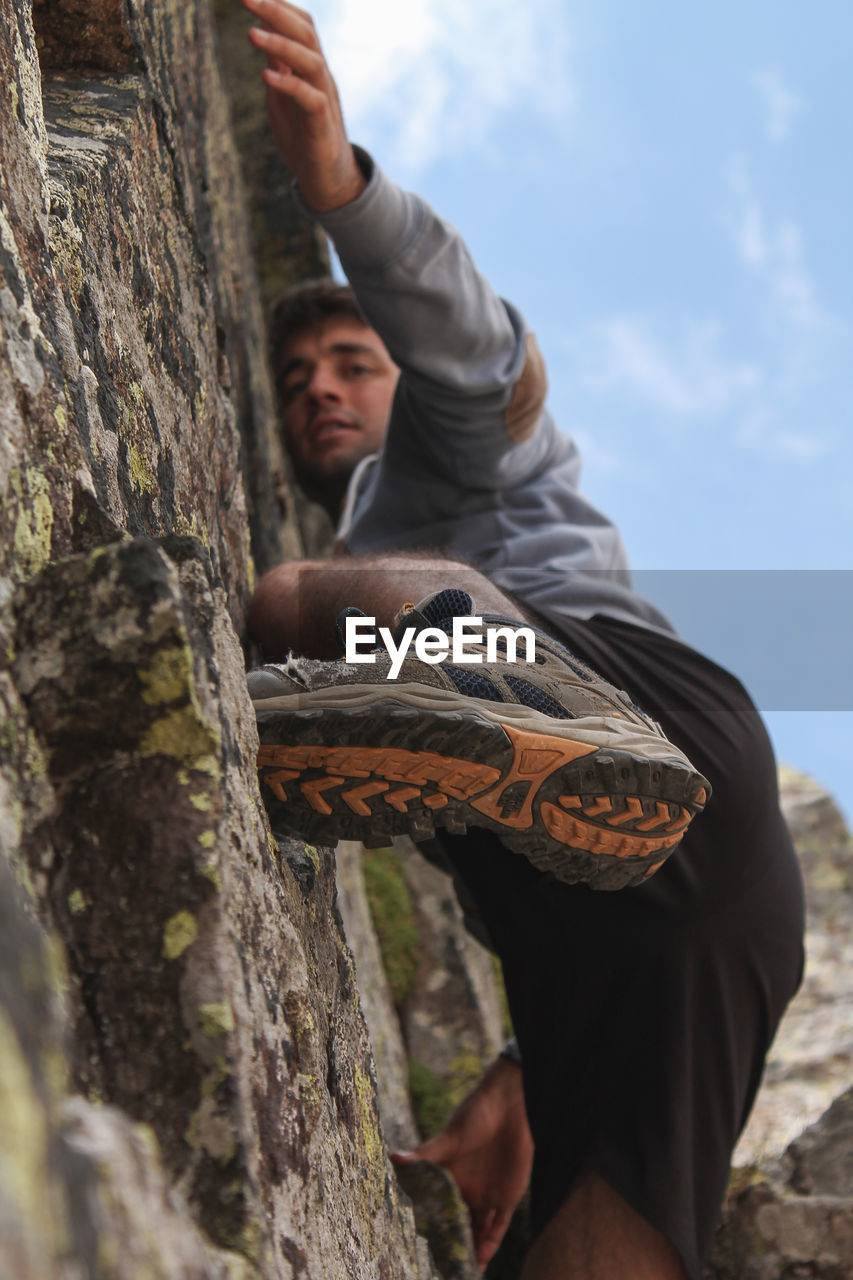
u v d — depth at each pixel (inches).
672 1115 46.8
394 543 69.7
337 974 38.7
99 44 50.1
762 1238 66.0
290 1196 24.7
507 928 51.5
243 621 51.9
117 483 33.1
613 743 34.8
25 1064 11.9
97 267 36.1
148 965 21.9
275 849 32.5
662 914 47.1
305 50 60.6
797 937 52.2
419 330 63.9
